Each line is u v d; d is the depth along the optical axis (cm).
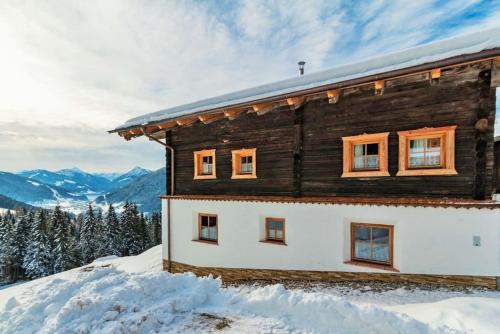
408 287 569
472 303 395
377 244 648
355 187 681
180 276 525
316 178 733
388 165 643
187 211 961
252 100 732
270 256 777
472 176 559
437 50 523
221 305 445
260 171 832
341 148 701
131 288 448
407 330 332
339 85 602
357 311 364
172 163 1032
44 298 446
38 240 3984
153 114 1013
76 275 529
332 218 688
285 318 389
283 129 790
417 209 588
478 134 549
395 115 635
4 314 418
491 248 527
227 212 863
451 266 557
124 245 4519
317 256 706
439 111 588
